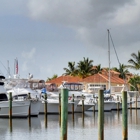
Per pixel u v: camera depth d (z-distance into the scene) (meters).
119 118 64.81
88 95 80.50
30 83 78.50
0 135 43.31
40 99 64.81
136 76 139.25
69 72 159.62
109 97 81.06
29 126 50.69
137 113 77.25
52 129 48.09
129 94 94.12
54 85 84.00
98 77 126.31
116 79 131.75
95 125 52.78
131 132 45.47
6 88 68.38
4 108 57.91
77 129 48.31
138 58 129.25
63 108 27.14
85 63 155.88
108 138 40.75
